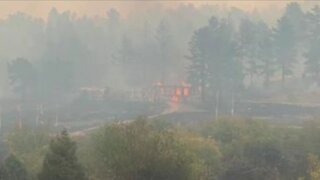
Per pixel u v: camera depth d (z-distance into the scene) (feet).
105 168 431.02
